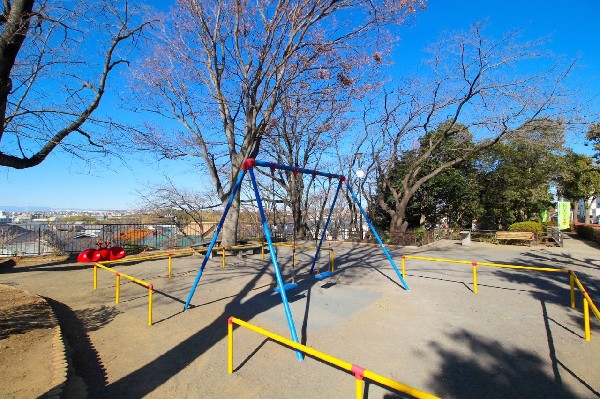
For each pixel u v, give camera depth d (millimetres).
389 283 8109
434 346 4438
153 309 6074
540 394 3307
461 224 23812
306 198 21250
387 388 3434
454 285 7852
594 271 9531
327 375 3709
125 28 8156
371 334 4867
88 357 4188
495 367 3857
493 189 21734
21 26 5109
